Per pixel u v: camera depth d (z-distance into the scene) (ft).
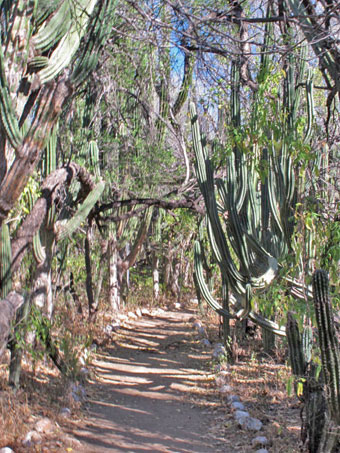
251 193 28.66
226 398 25.22
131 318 52.26
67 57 16.49
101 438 19.74
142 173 42.57
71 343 29.89
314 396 17.04
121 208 47.80
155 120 42.73
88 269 40.93
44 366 27.14
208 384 28.48
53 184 23.34
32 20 15.66
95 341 36.96
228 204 27.84
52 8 16.38
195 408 24.58
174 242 62.95
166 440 20.13
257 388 26.18
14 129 14.35
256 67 27.81
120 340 40.78
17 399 20.84
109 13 17.72
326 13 18.01
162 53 33.86
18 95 15.58
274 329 28.17
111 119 40.47
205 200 28.17
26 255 27.48
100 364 32.71
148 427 21.61
